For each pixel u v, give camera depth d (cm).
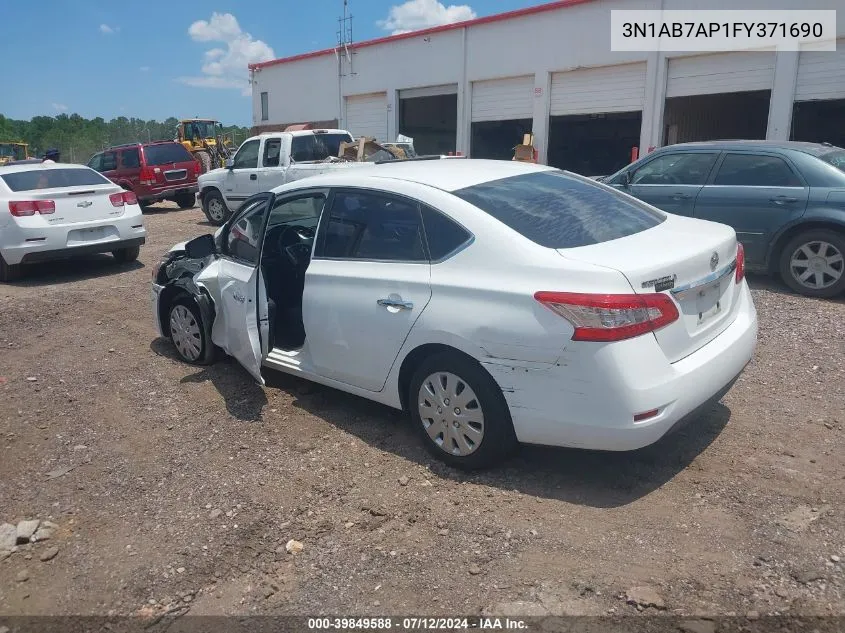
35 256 927
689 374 345
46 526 362
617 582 298
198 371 573
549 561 314
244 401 509
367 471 402
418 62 2200
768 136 1495
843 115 1659
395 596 298
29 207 920
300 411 488
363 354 428
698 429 434
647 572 303
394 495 376
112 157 1827
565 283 337
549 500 362
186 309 579
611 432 329
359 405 495
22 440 464
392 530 345
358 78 2417
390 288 405
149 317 752
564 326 332
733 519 338
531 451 414
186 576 319
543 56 1864
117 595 309
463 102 2089
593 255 348
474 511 356
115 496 390
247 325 469
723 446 411
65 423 487
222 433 459
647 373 328
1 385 563
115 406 512
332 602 297
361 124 2470
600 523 340
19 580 322
